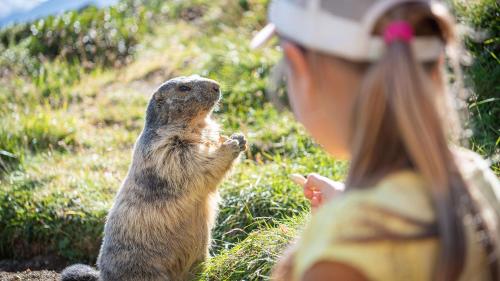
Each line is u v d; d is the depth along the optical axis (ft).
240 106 26.45
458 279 4.60
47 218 20.68
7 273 19.08
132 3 44.52
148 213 15.16
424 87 4.60
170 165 15.03
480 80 18.16
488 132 16.89
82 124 28.84
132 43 38.78
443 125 4.75
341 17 4.82
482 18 19.65
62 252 20.26
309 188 8.25
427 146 4.57
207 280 14.70
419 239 4.59
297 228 14.32
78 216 20.44
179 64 33.86
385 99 4.70
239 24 37.04
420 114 4.55
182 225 15.23
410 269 4.60
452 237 4.51
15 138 26.73
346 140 5.25
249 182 18.81
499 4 19.69
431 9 4.79
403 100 4.55
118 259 15.46
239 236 17.22
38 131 27.40
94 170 23.77
